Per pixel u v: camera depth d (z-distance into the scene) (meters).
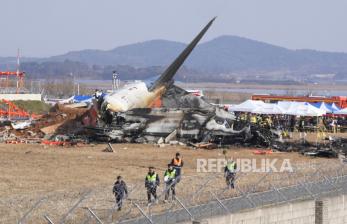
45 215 87.88
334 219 110.38
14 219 92.00
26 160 168.12
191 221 87.81
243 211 95.12
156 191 109.94
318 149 194.88
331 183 118.50
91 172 151.00
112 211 93.25
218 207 95.12
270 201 103.44
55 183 134.62
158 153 189.12
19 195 118.69
